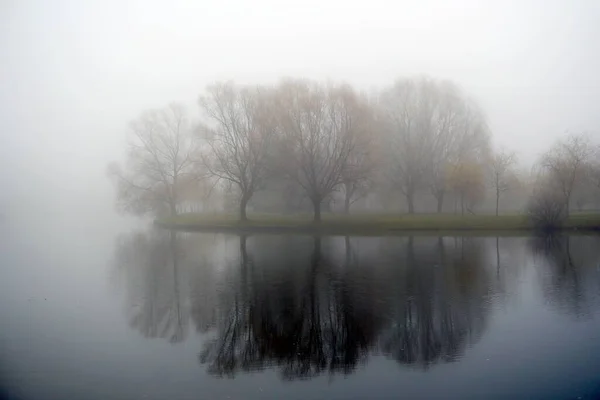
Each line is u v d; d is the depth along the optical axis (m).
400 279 21.41
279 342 13.57
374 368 11.71
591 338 13.26
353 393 10.37
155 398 10.21
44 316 16.61
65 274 24.95
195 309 16.97
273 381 11.09
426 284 20.34
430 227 44.72
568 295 18.14
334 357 12.44
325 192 47.91
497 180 48.41
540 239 37.59
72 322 15.80
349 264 25.70
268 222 49.81
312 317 15.72
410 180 52.28
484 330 14.17
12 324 15.62
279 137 47.56
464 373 11.23
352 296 18.31
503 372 11.22
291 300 17.81
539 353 12.28
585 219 45.19
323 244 35.59
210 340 13.84
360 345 13.23
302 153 46.59
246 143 50.53
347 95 46.91
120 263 28.47
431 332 14.09
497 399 9.92
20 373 11.58
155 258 30.09
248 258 28.70
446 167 49.28
